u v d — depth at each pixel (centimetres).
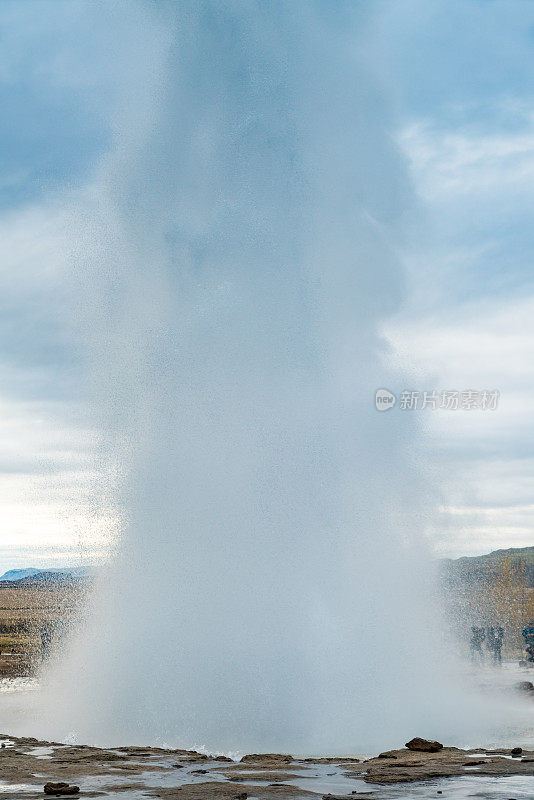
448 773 1324
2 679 3444
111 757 1514
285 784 1264
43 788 1242
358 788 1227
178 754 1578
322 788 1229
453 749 1595
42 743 1705
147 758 1521
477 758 1466
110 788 1240
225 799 1155
